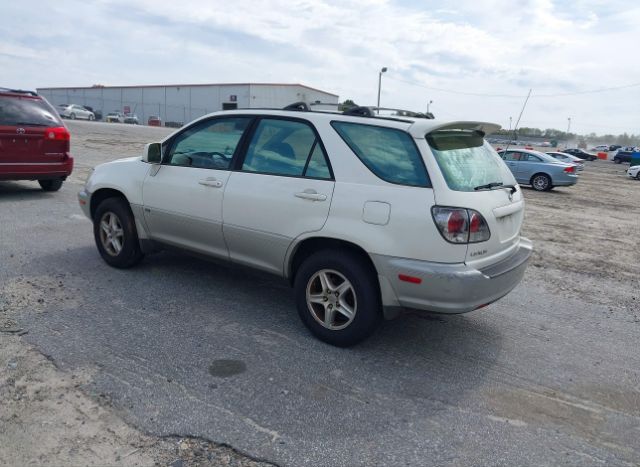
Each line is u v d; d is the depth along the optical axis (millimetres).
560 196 18375
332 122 4082
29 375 3354
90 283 5098
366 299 3824
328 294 4027
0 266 5402
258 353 3883
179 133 5051
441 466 2758
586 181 27688
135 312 4480
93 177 5684
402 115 4422
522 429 3145
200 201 4660
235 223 4434
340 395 3381
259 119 4504
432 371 3803
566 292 5969
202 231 4730
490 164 4242
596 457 2922
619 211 14750
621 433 3170
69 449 2688
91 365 3539
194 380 3439
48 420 2908
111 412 3025
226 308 4703
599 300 5746
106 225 5574
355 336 3930
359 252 3893
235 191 4418
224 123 4727
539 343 4438
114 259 5512
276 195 4168
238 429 2953
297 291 4191
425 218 3531
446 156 3783
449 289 3525
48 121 9172
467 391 3553
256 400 3252
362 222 3738
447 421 3176
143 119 75812
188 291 5062
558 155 33469
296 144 4215
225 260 4707
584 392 3645
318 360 3834
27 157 8859
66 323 4164
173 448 2760
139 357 3697
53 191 10047
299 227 4035
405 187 3643
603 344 4504
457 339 4402
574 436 3109
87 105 84188
